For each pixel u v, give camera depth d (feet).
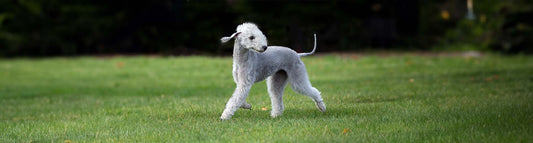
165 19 84.99
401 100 30.12
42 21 88.74
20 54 87.56
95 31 86.74
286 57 23.39
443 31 99.66
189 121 24.03
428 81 41.32
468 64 56.85
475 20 97.66
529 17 79.51
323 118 23.52
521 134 18.51
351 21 83.76
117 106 33.53
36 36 88.12
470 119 21.71
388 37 84.89
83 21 86.48
